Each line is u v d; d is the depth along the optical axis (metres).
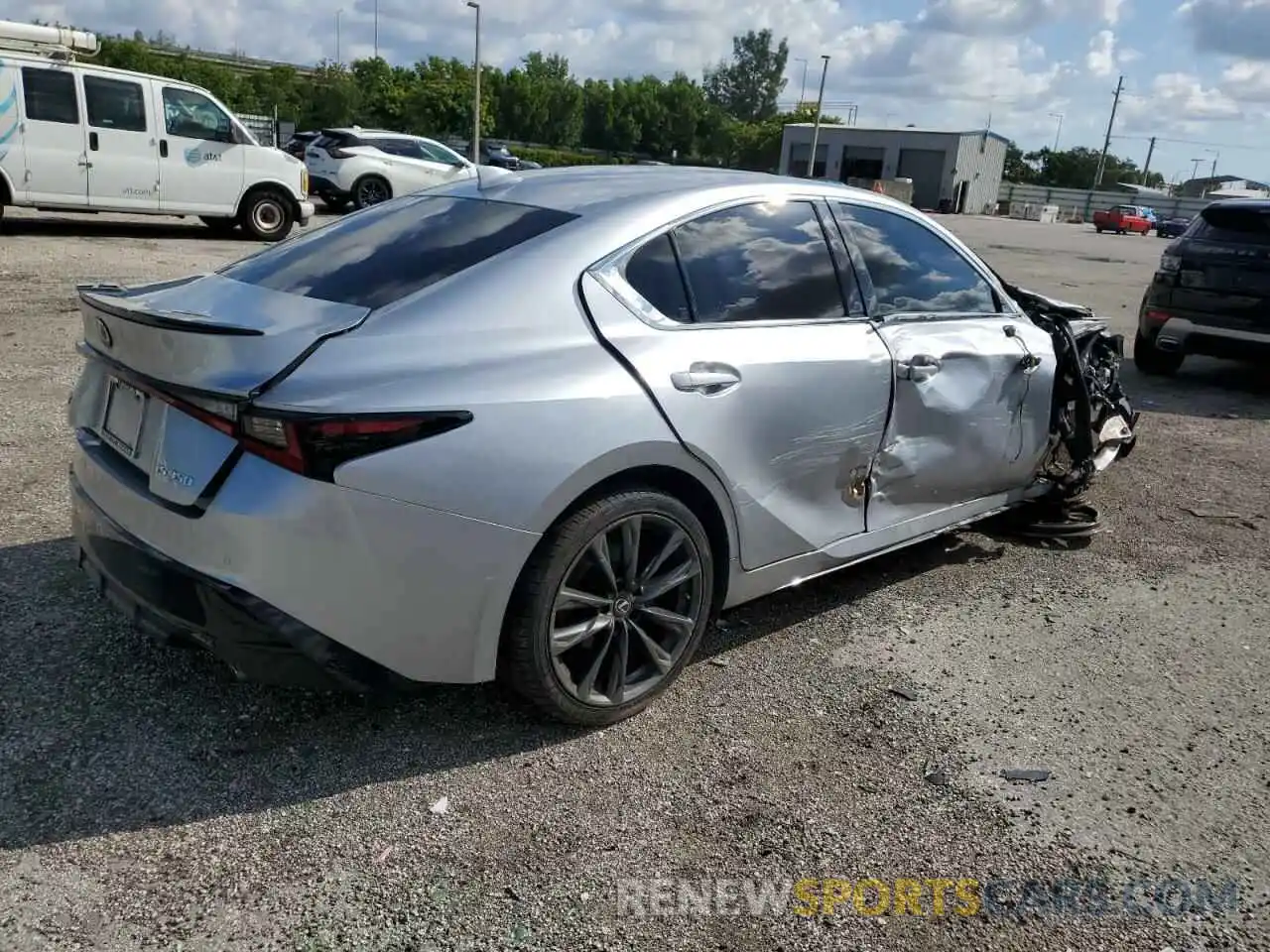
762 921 2.45
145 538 2.77
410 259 3.13
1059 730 3.33
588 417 2.86
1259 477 6.32
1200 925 2.51
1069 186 108.06
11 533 4.28
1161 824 2.88
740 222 3.51
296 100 70.00
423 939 2.32
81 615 3.63
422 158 20.55
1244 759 3.22
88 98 13.40
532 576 2.84
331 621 2.61
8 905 2.34
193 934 2.30
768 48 129.62
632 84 110.06
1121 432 5.52
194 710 3.12
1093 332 5.43
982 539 5.05
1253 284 8.37
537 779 2.91
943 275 4.28
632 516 3.01
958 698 3.49
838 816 2.84
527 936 2.35
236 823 2.65
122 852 2.53
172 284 3.54
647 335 3.10
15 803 2.66
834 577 4.48
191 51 86.00
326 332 2.73
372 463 2.55
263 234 15.30
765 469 3.38
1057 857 2.72
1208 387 9.15
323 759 2.94
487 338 2.84
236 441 2.59
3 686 3.17
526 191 3.53
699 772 3.00
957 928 2.46
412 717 3.17
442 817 2.73
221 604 2.59
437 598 2.70
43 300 9.40
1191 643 4.02
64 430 5.68
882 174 66.81
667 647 3.27
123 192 13.89
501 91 95.12
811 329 3.56
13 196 13.17
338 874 2.50
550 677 2.96
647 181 3.57
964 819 2.85
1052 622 4.14
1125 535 5.20
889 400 3.79
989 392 4.27
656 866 2.60
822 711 3.36
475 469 2.68
